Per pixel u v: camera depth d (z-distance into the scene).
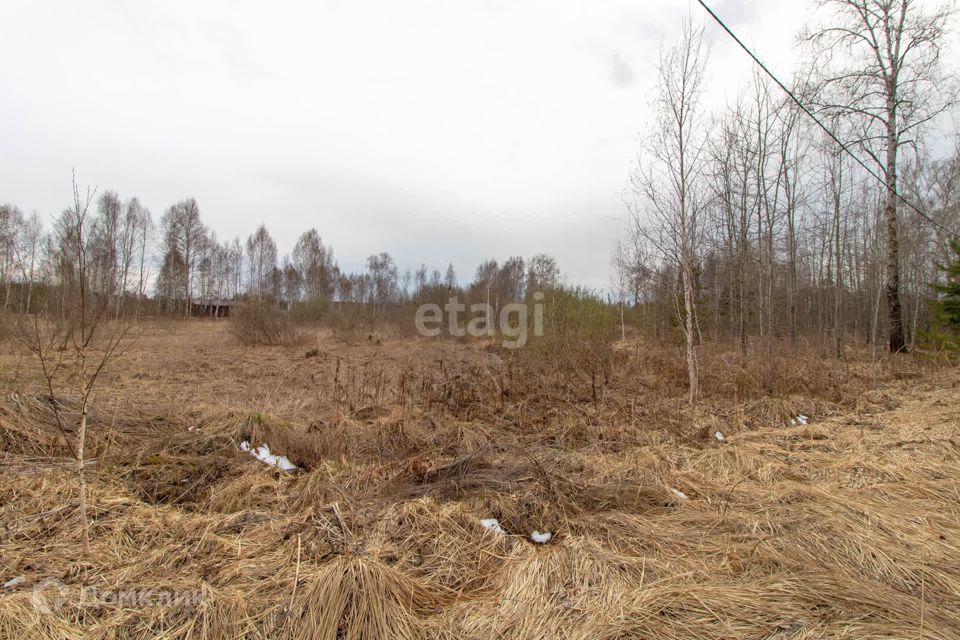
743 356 11.23
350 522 2.95
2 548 2.60
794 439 5.41
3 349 9.12
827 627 1.95
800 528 2.89
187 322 31.30
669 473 4.20
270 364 12.65
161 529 2.93
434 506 3.22
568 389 8.50
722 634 1.93
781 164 11.30
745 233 12.16
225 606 2.10
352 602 2.03
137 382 8.65
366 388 8.10
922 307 18.17
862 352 14.06
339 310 24.30
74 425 4.88
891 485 3.67
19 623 1.94
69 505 3.09
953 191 15.45
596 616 2.06
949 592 2.25
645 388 8.98
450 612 2.18
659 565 2.49
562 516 3.18
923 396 7.43
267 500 3.54
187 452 4.41
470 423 6.12
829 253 15.16
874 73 11.32
